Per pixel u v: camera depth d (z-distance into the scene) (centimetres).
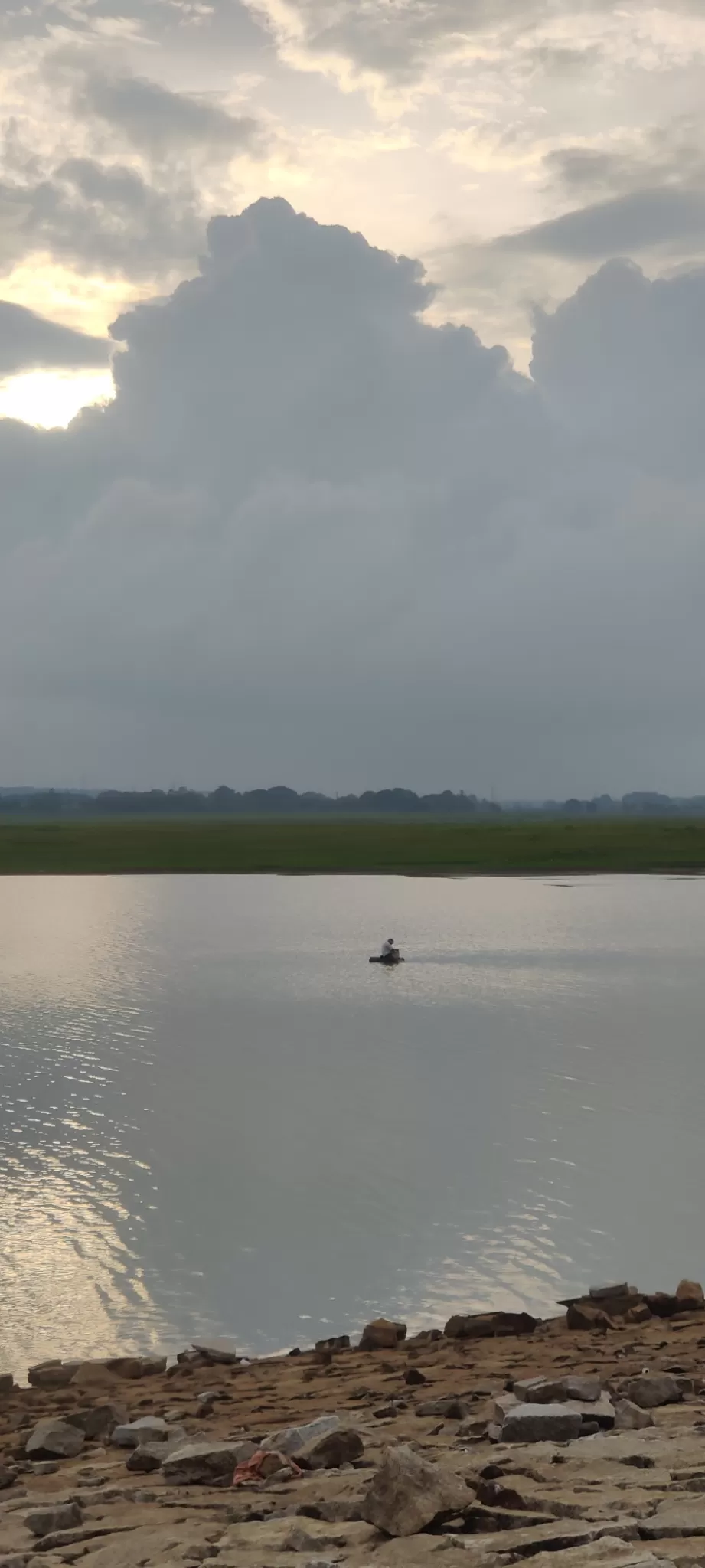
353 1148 3036
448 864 15175
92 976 6181
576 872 14400
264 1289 2130
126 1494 978
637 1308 1817
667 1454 935
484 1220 2481
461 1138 3111
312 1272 2219
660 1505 788
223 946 7438
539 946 7375
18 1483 1092
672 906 10088
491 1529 783
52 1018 4972
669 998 5491
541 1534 743
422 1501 776
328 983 5959
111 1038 4544
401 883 12925
